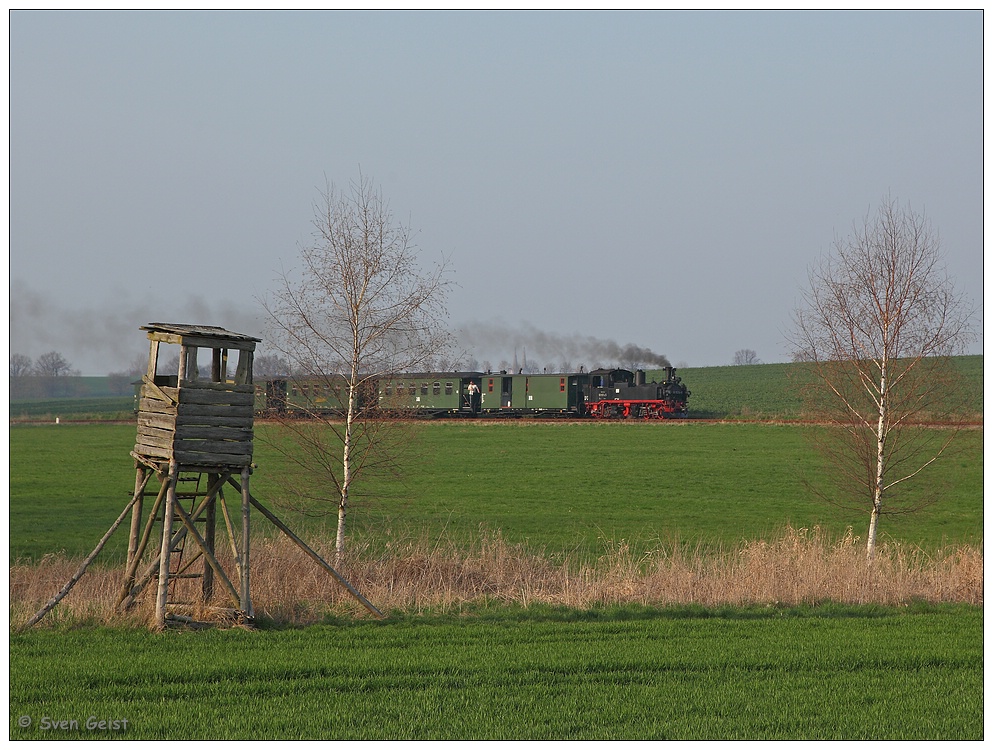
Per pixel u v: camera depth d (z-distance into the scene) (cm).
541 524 12381
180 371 6344
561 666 5244
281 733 4153
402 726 4259
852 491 9575
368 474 8494
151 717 4344
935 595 7469
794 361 9725
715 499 14875
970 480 16100
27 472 17612
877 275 9144
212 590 6862
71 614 6366
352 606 6881
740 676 5153
